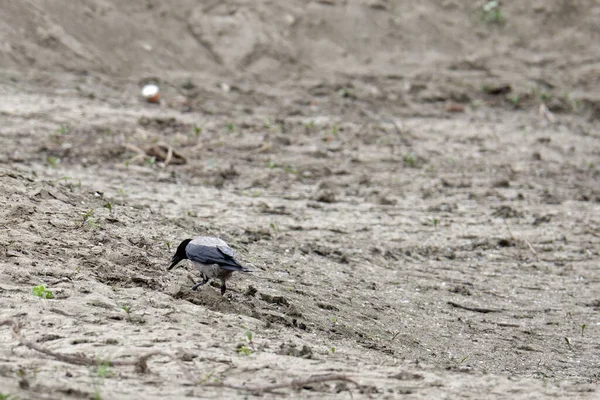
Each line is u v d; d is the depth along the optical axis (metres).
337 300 18.84
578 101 46.69
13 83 38.31
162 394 11.22
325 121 39.38
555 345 18.66
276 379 12.32
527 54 53.84
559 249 25.81
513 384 13.55
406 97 45.25
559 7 56.81
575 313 20.89
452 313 19.97
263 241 22.31
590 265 24.64
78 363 12.03
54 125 33.22
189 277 16.80
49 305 14.28
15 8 43.09
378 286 20.83
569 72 51.75
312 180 31.62
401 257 23.92
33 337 12.91
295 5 51.75
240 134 35.72
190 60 46.12
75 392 10.78
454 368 14.98
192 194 27.75
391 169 33.66
